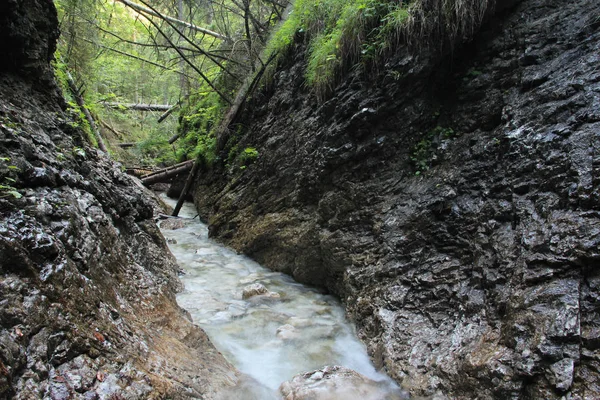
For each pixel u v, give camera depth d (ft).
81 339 7.09
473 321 9.84
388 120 15.49
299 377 9.98
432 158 14.35
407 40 14.48
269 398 9.48
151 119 64.39
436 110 14.99
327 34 19.83
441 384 9.04
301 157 19.75
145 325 9.91
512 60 13.01
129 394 6.86
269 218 21.72
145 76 56.65
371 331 12.47
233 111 30.22
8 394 5.23
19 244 6.95
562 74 11.27
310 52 21.54
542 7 13.07
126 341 8.27
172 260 18.69
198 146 35.50
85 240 9.65
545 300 8.13
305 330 13.51
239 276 19.72
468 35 13.94
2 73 12.48
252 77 29.94
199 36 43.62
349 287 14.85
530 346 7.73
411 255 13.00
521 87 12.35
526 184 10.50
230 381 9.59
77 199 10.74
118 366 7.34
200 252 23.66
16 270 6.70
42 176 9.43
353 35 16.33
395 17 14.43
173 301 12.92
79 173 12.79
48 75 14.56
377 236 14.55
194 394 8.20
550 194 9.69
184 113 48.57
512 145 11.38
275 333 13.32
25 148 9.66
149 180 37.04
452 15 13.58
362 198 15.84
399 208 14.33
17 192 7.93
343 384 9.64
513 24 13.43
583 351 7.19
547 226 9.16
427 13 14.16
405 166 15.26
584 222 8.45
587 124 9.72
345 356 11.89
